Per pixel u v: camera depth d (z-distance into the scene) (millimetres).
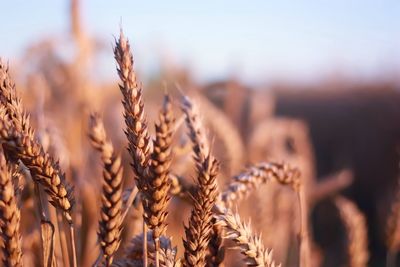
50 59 1414
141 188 464
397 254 2426
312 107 4680
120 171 459
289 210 1324
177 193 581
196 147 549
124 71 460
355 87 4496
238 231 524
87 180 964
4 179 437
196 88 1617
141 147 462
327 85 5133
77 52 1403
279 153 1533
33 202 651
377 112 3641
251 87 1942
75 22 1413
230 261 890
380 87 3980
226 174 1080
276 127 1611
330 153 3592
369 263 2385
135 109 460
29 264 657
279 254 1248
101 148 459
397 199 955
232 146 1100
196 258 488
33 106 1079
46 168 474
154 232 475
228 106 1690
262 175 653
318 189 1587
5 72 475
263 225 1051
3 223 440
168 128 452
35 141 477
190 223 487
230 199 624
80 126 1194
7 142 454
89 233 893
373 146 3234
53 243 546
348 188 2951
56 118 1192
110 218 461
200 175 480
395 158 3045
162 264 521
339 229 2168
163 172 457
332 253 2025
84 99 1328
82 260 884
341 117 3920
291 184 685
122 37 462
